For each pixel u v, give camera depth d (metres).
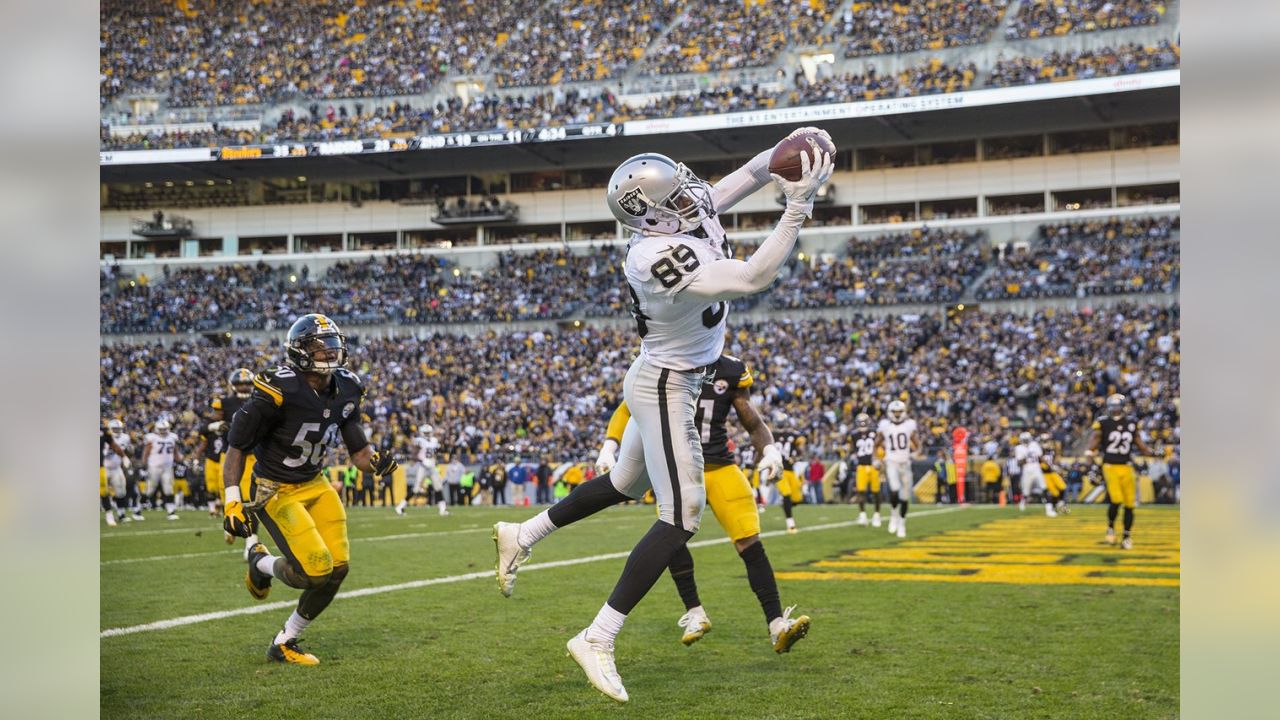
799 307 32.22
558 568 9.12
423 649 5.32
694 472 4.09
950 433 25.59
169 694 4.32
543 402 30.34
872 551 10.95
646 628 5.97
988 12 33.62
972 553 10.67
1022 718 3.87
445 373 32.75
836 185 35.16
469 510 22.03
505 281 35.75
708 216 4.06
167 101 39.44
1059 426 25.77
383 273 36.88
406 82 38.22
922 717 3.88
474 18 39.16
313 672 4.76
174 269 38.12
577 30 37.88
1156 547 11.44
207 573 8.59
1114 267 30.34
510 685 4.49
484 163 37.31
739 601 6.97
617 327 33.91
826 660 5.00
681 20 37.25
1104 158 32.84
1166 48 30.78
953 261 32.16
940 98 31.25
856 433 15.59
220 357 35.19
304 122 37.53
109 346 36.19
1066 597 7.14
